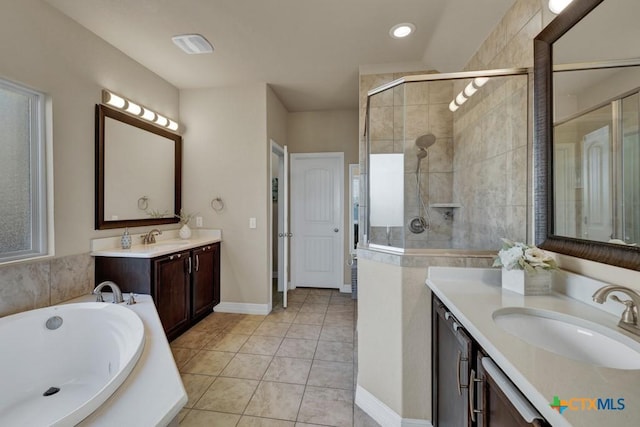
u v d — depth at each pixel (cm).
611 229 105
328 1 195
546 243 137
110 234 249
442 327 144
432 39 239
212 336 275
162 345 136
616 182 102
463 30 217
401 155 242
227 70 298
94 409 91
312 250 439
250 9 204
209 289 319
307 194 438
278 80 323
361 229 279
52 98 198
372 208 241
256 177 333
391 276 165
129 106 260
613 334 93
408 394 160
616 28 103
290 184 437
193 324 302
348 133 423
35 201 193
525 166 165
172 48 255
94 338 180
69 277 209
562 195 129
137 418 89
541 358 78
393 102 239
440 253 167
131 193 271
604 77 108
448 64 265
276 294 411
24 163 188
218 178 340
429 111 240
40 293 188
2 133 178
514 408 77
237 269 339
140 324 154
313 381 205
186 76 311
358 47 253
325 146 427
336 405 181
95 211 233
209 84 332
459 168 236
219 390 194
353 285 390
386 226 239
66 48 208
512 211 177
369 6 200
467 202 228
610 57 105
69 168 210
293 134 433
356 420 169
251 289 337
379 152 242
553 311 111
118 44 248
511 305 118
